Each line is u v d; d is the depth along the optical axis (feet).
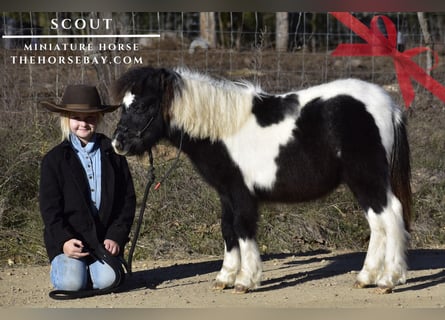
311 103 20.16
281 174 20.07
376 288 20.10
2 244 25.45
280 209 28.07
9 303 19.47
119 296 20.13
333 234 27.55
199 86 20.10
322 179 20.13
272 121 20.18
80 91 19.97
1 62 32.96
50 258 20.29
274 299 19.48
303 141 19.97
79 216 20.16
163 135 20.58
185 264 24.62
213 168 20.34
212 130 20.04
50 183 19.98
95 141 20.61
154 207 27.81
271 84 34.99
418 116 33.71
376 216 19.86
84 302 19.48
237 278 20.29
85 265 20.27
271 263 24.73
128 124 19.99
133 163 29.35
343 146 19.72
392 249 19.79
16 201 27.63
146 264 24.66
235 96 20.30
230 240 20.81
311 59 48.96
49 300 19.81
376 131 19.69
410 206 20.47
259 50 33.53
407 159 20.39
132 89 19.94
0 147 28.76
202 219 27.68
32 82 32.86
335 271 23.27
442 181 29.99
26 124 30.14
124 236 20.48
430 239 27.89
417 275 22.45
